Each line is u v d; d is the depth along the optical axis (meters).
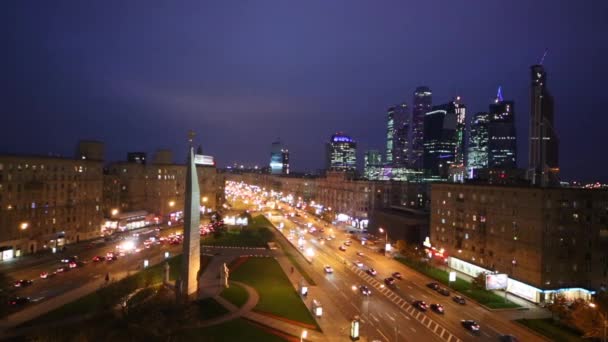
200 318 73.88
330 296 93.75
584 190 97.19
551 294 94.06
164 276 90.69
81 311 75.69
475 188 116.62
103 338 61.88
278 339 68.81
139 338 62.50
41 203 134.62
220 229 168.50
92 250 134.62
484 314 85.19
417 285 105.31
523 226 99.19
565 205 95.88
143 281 86.44
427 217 161.38
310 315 80.75
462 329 76.44
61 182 142.62
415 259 125.31
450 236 127.19
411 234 150.88
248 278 103.44
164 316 69.31
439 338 72.06
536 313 86.62
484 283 96.50
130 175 197.75
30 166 130.75
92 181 156.88
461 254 121.69
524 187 99.50
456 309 87.75
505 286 94.44
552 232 94.88
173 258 121.38
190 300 79.06
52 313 74.62
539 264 94.12
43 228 135.62
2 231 121.25
